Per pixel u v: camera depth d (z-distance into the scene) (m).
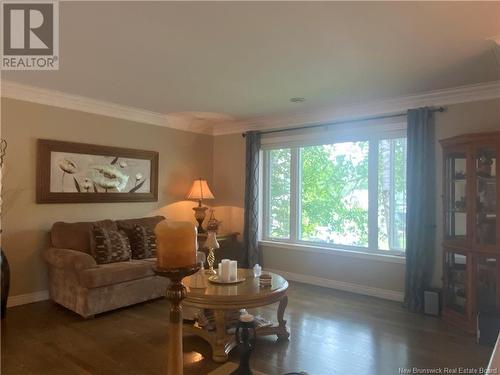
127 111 4.83
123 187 4.80
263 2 2.11
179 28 2.45
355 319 3.57
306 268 5.04
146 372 2.50
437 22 2.33
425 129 3.94
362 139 4.57
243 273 3.37
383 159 4.42
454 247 3.49
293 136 5.18
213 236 3.49
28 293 3.97
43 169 4.04
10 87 3.77
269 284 2.95
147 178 5.10
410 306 3.87
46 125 4.10
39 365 2.59
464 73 3.31
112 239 3.99
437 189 3.96
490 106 3.68
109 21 2.36
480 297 3.26
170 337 0.76
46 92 4.01
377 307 3.96
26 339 3.03
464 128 3.81
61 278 3.78
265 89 3.88
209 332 2.95
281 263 5.29
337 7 2.16
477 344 3.00
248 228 5.39
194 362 2.68
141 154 5.01
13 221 3.86
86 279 3.43
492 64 3.08
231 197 5.84
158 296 4.07
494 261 3.20
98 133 4.58
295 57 2.95
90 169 4.45
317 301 4.16
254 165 5.40
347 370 2.56
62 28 2.46
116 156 4.72
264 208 5.57
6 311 3.61
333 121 4.80
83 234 3.97
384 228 4.40
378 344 3.00
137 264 3.87
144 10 2.21
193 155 5.77
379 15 2.25
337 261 4.74
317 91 3.93
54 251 3.79
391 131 4.32
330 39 2.61
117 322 3.43
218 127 5.92
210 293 2.73
